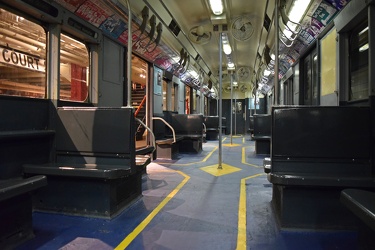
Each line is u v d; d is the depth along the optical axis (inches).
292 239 102.5
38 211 131.6
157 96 301.7
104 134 133.6
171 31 273.3
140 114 363.3
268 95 609.6
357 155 111.0
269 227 114.0
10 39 126.0
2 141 119.2
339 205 109.0
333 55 165.2
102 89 182.9
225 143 497.0
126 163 130.1
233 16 286.2
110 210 123.3
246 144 476.1
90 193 125.4
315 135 114.0
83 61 171.9
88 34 164.6
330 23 165.8
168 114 358.3
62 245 97.7
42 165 128.9
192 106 521.3
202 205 141.9
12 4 119.8
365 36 136.4
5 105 119.7
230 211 133.0
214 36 353.1
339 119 112.5
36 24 136.4
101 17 168.4
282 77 357.7
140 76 407.2
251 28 268.2
